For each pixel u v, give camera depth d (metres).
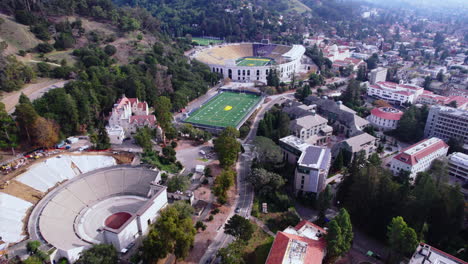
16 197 129.00
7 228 113.69
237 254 107.50
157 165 164.62
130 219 121.00
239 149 173.62
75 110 183.38
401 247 111.88
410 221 126.69
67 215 131.38
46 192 137.75
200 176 165.12
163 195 139.12
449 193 124.56
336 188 166.00
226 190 145.38
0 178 137.25
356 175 147.00
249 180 156.38
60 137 172.00
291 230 122.19
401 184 151.25
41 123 160.00
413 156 171.38
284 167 177.50
